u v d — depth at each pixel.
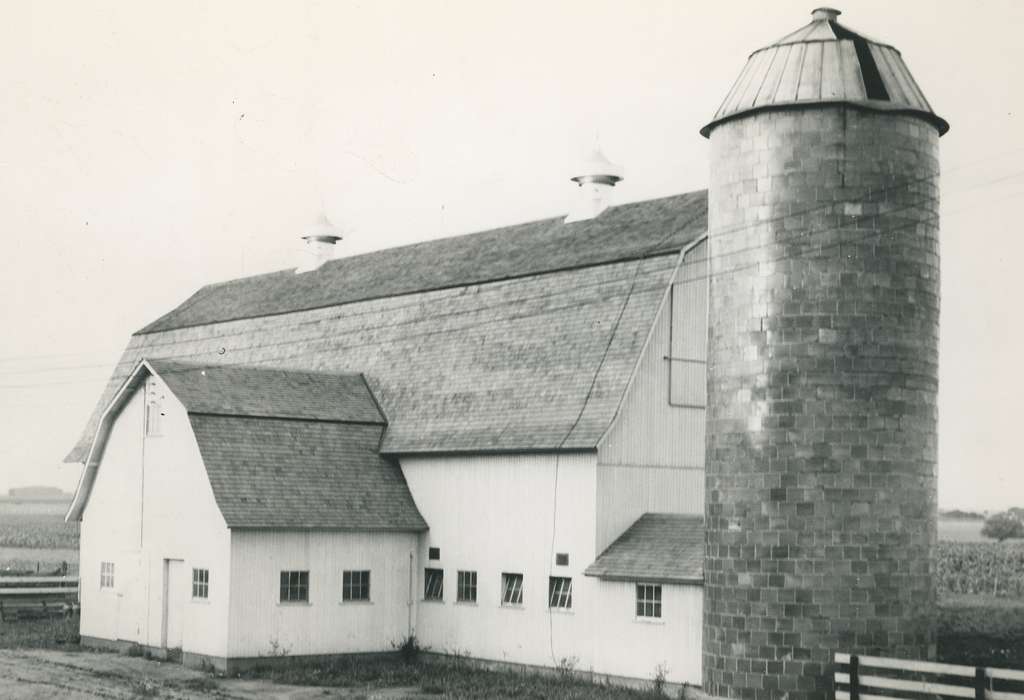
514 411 38.75
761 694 29.95
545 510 36.81
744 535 30.53
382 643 39.81
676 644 32.62
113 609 41.91
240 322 55.00
